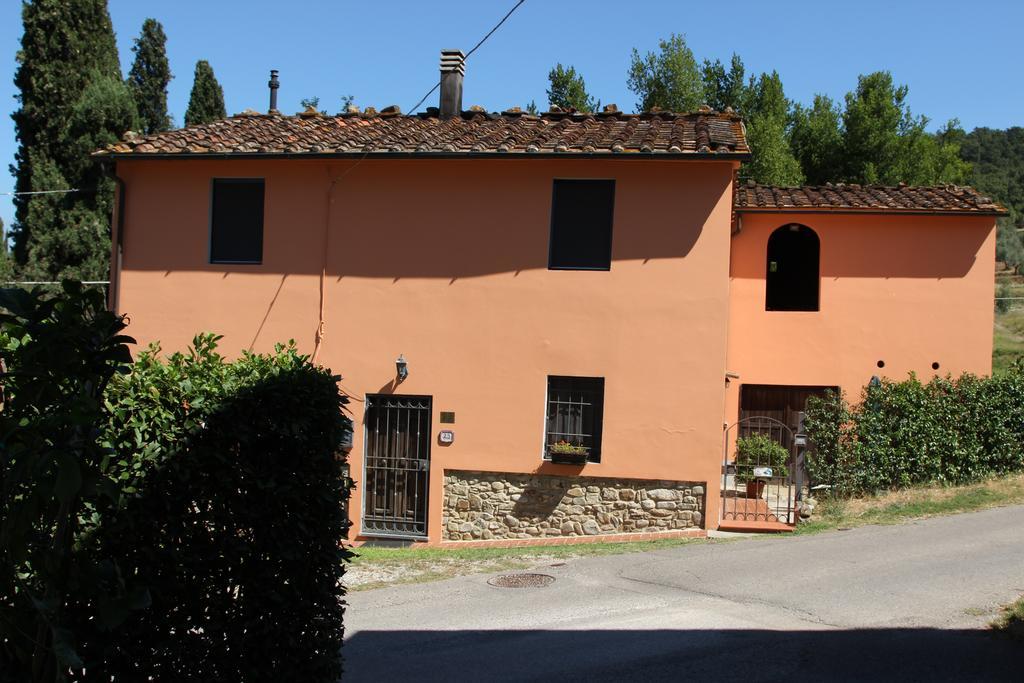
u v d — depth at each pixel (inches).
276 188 579.8
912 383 586.9
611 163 539.2
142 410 214.5
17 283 1013.2
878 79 1274.6
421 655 306.8
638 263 538.3
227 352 581.6
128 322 197.8
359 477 569.3
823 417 576.7
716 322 529.3
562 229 551.2
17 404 183.9
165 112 1563.7
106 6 1098.7
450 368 560.1
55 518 191.8
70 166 1053.2
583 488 546.6
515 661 299.0
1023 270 1545.3
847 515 538.0
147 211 592.4
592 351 543.2
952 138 1659.7
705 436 529.7
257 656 225.6
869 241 673.6
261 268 580.4
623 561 453.7
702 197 531.5
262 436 228.2
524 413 550.9
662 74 1393.9
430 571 443.2
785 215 680.4
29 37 1052.5
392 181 567.5
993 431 592.4
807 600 367.2
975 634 315.3
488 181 556.1
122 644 208.4
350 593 398.9
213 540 221.1
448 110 653.9
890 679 272.5
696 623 339.6
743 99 1462.8
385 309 567.8
